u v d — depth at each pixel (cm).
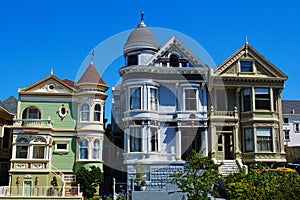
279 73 2775
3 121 2928
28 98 2627
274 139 2691
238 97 2769
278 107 2786
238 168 2497
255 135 2672
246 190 1373
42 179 2433
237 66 2762
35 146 2525
